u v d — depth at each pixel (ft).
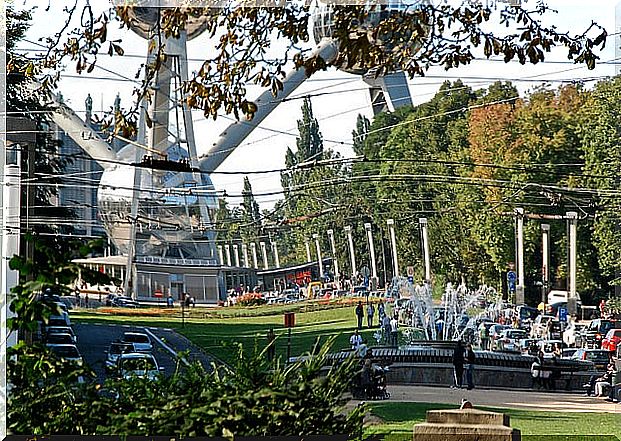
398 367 197.98
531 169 360.48
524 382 197.77
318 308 413.59
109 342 267.39
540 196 357.82
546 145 362.33
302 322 370.53
